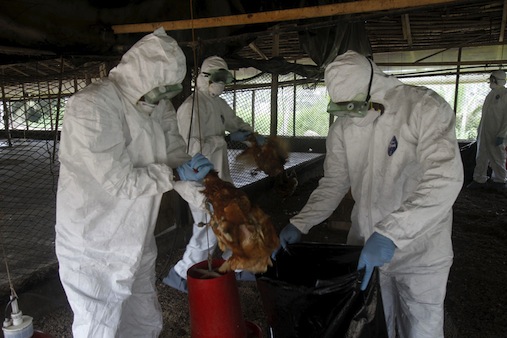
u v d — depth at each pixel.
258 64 5.09
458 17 6.70
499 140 7.05
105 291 1.86
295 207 5.96
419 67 9.88
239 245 1.56
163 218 4.12
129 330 2.19
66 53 2.71
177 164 2.25
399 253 1.92
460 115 12.12
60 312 3.00
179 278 3.33
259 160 3.10
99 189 1.78
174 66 1.75
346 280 1.59
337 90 1.76
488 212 5.70
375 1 2.00
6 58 2.60
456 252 4.18
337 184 2.27
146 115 1.93
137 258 1.93
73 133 1.64
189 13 3.26
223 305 1.76
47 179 6.75
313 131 11.95
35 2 2.43
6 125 8.40
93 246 1.83
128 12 2.91
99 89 1.71
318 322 1.67
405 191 1.95
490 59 8.74
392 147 1.87
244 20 2.32
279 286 1.73
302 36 5.05
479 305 3.06
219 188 1.72
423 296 1.91
